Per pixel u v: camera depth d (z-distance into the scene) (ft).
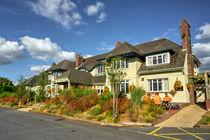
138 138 22.91
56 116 45.78
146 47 75.97
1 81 137.69
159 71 57.93
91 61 101.40
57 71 102.78
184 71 54.13
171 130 27.58
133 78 63.87
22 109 61.62
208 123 30.17
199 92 70.59
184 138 22.67
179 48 64.13
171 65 56.18
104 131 27.45
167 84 56.85
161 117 36.55
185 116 38.34
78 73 78.28
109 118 36.50
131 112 38.19
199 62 75.20
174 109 45.80
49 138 22.62
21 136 23.57
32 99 76.84
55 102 59.57
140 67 66.08
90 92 53.26
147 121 32.89
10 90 107.76
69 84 69.10
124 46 73.00
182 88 52.54
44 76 67.97
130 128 29.91
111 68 40.40
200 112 41.60
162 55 60.29
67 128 29.81
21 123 34.12
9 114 48.11
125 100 43.01
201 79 53.11
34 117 43.21
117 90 40.86
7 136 23.50
